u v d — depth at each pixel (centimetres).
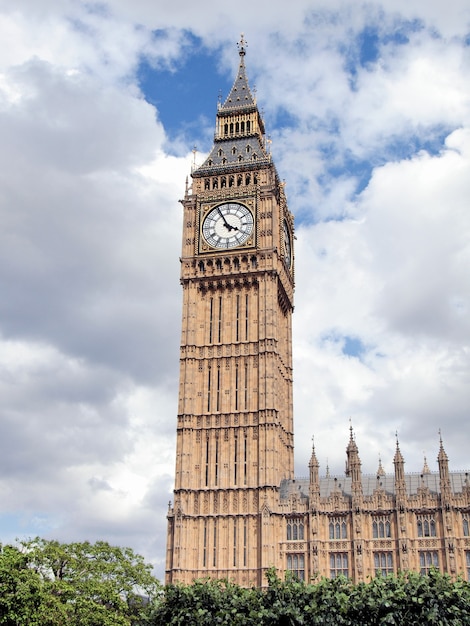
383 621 5638
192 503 9738
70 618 6762
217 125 12100
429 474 9769
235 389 10200
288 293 11562
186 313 10706
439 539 9044
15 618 6041
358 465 9562
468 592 5841
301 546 9381
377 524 9294
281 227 11338
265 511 9412
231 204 11106
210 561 9419
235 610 5997
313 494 9512
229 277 10738
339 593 5944
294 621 5797
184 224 11238
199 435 10075
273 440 9788
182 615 6112
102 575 7662
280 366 10869
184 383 10300
